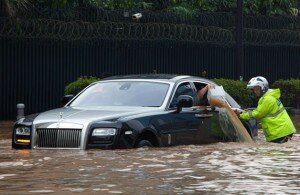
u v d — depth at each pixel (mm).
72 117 26047
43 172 20016
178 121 27812
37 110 50688
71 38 50625
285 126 30125
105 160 22625
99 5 56781
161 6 61844
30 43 50250
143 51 54312
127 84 29375
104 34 51812
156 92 28531
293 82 59031
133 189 17141
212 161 22562
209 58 57188
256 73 60250
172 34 54406
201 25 56281
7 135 37438
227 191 16906
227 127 30000
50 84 51031
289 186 17656
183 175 19438
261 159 23250
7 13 48469
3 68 49625
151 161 22422
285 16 60594
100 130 25547
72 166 21250
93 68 52312
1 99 49688
